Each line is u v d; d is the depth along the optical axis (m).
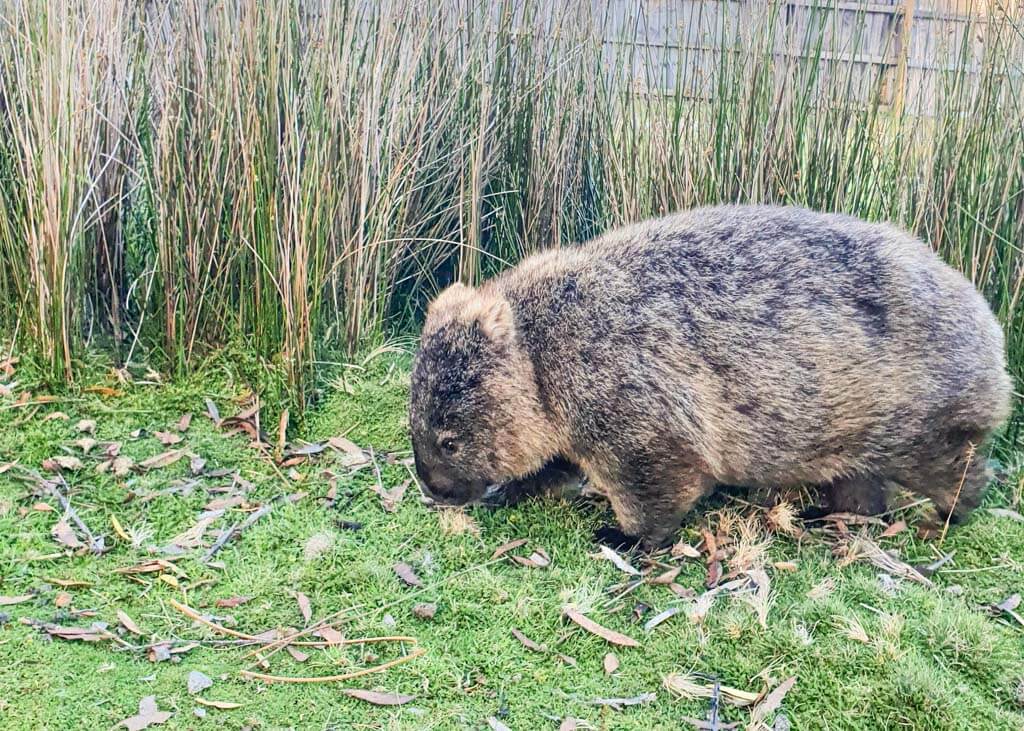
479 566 1.36
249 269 1.70
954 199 1.64
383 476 1.54
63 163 1.57
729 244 1.35
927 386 1.31
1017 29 1.57
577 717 1.11
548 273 1.40
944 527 1.44
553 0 1.80
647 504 1.36
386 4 1.69
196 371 1.72
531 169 1.88
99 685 1.11
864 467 1.35
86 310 1.77
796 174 1.72
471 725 1.09
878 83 1.68
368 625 1.24
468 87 1.87
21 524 1.37
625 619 1.27
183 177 1.65
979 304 1.37
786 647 1.21
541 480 1.51
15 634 1.18
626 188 1.79
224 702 1.10
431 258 1.97
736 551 1.39
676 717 1.12
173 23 1.67
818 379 1.29
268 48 1.62
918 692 1.14
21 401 1.61
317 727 1.08
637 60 1.87
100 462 1.51
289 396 1.65
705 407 1.31
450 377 1.36
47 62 1.54
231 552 1.36
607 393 1.32
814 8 1.66
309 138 1.65
